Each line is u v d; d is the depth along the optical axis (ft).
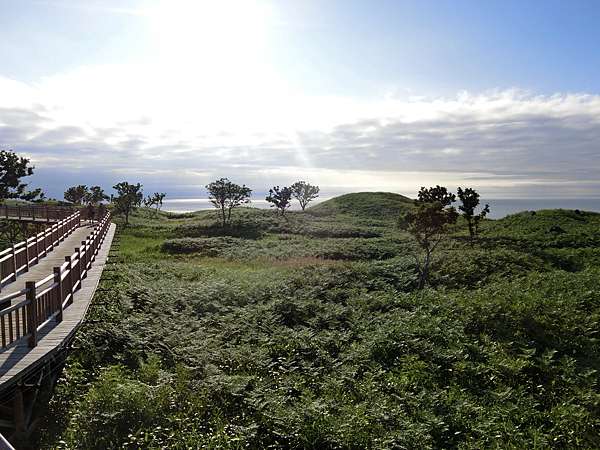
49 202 252.21
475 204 131.64
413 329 50.85
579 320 53.31
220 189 185.26
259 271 86.74
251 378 39.34
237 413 35.53
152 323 53.21
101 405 33.91
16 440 30.35
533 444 32.76
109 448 30.48
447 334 49.90
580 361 45.34
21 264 58.85
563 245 117.50
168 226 189.88
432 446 32.22
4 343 30.17
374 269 82.69
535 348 47.24
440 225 74.74
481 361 45.09
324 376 41.47
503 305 57.47
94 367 42.27
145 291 65.36
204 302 61.93
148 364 42.32
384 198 256.32
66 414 35.22
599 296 61.62
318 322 55.31
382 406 35.45
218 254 118.42
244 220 187.62
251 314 56.65
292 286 69.56
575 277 74.64
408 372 42.65
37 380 32.50
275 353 46.93
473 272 82.43
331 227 171.42
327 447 31.55
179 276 82.33
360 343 48.78
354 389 39.58
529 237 128.57
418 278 78.38
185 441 31.22
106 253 83.87
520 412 36.76
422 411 35.60
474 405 37.42
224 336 50.44
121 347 46.34
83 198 262.06
